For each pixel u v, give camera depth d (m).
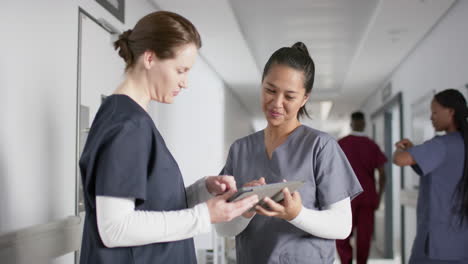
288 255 1.26
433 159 2.16
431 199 2.18
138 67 1.02
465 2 2.82
